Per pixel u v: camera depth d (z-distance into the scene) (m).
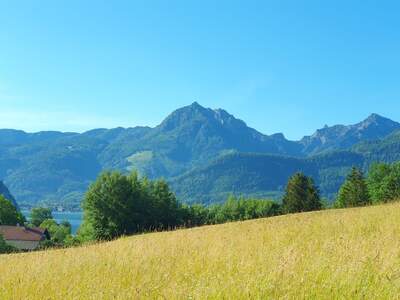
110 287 7.23
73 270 9.45
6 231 111.88
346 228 14.25
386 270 6.75
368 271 6.71
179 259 9.84
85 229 72.75
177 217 86.75
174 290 6.23
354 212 20.28
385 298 5.50
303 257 8.33
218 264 8.72
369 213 18.47
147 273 8.35
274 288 5.95
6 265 11.66
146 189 82.25
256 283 6.16
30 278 8.66
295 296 5.65
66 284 7.65
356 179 102.50
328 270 6.86
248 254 9.58
